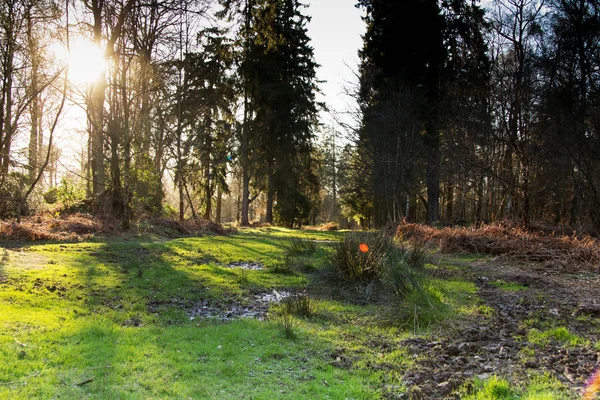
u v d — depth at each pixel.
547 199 24.14
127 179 15.98
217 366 4.14
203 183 29.11
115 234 14.31
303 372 4.13
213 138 27.77
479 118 19.53
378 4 24.08
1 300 5.86
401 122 22.22
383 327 5.88
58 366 3.86
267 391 3.62
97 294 6.79
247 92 26.66
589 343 5.10
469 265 11.63
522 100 16.98
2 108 13.38
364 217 34.91
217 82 26.02
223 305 6.83
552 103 16.64
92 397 3.29
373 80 24.36
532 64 17.53
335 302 7.27
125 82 16.34
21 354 4.03
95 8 15.54
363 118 24.05
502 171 19.95
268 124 28.02
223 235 19.11
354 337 5.38
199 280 8.49
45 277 7.46
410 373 4.19
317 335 5.36
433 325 5.87
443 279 9.34
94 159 18.69
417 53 23.30
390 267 8.05
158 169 20.98
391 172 22.78
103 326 5.13
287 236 20.06
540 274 10.29
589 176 17.39
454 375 4.13
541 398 3.47
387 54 23.75
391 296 7.37
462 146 19.72
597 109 16.50
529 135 17.41
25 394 3.23
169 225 17.64
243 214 27.41
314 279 8.78
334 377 4.05
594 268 10.35
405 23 23.14
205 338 4.97
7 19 12.94
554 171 19.83
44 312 5.54
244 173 27.41
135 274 8.54
